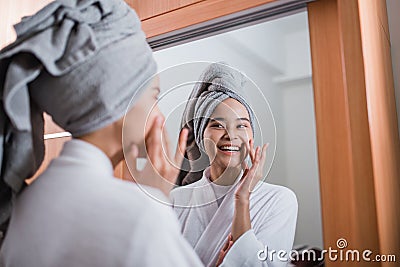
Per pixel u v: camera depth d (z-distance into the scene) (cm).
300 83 93
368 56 90
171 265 49
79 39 61
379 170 87
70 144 62
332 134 86
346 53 85
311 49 92
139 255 48
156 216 52
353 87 84
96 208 53
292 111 93
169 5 112
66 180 57
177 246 52
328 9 92
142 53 65
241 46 103
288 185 89
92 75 60
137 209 52
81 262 50
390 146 112
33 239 55
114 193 54
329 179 85
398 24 142
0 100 67
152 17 115
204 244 91
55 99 63
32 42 60
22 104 62
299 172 89
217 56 105
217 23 105
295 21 96
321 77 90
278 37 98
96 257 50
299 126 91
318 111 89
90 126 61
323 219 84
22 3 162
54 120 66
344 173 84
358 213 79
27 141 66
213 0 104
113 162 65
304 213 87
